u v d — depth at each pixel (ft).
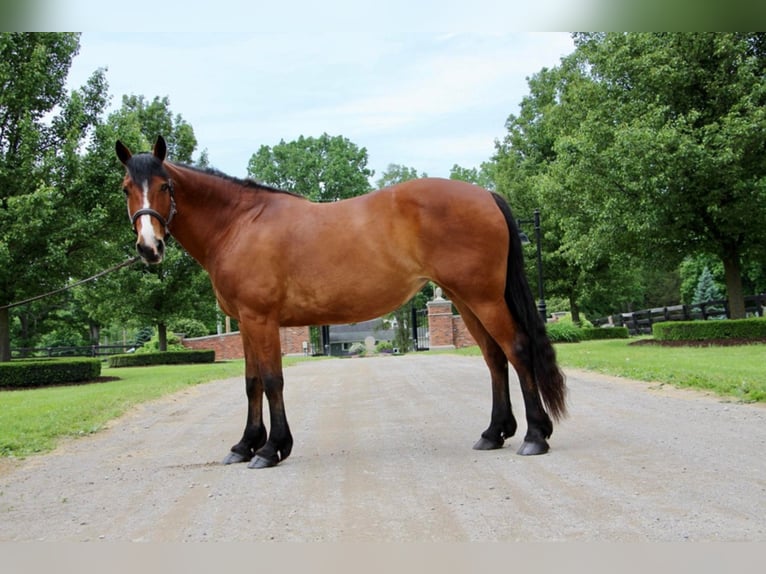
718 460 15.16
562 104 90.02
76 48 58.08
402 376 45.24
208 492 14.85
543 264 96.58
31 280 54.34
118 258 64.90
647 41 57.72
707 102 56.70
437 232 16.94
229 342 113.09
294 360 89.66
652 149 53.36
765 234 57.26
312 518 12.25
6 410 33.27
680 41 56.08
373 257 17.21
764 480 13.29
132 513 13.48
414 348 112.68
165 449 21.80
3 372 52.01
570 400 26.89
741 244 60.34
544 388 16.81
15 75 53.93
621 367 37.47
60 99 57.62
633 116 59.93
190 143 90.68
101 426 27.99
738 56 53.83
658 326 63.26
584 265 80.48
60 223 53.78
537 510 11.96
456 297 17.97
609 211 60.80
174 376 55.98
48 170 54.24
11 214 49.93
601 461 15.65
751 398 23.99
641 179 55.52
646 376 32.48
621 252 65.57
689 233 59.77
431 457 17.37
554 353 17.03
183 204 18.38
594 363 41.01
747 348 47.11
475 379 39.40
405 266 17.30
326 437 22.04
